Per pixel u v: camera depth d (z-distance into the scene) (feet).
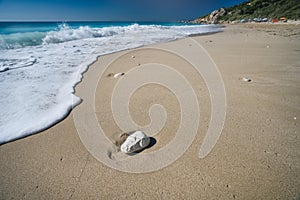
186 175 5.12
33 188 4.86
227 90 10.37
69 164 5.60
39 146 6.35
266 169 5.18
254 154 5.74
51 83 11.48
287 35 39.81
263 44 26.76
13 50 21.31
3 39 26.27
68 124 7.57
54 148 6.25
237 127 7.11
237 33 48.21
